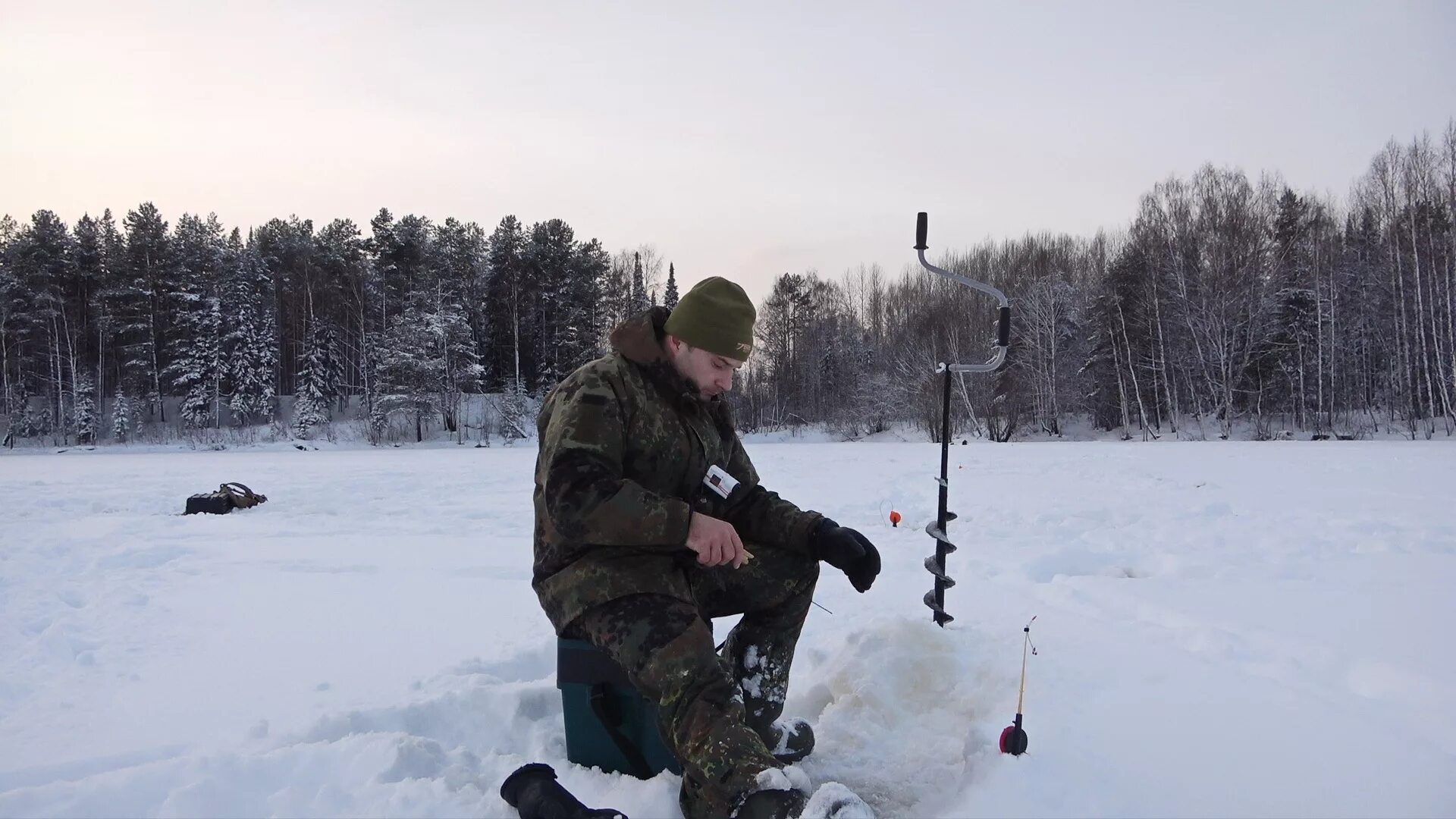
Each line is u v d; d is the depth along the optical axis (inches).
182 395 2092.8
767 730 88.8
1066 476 434.0
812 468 551.2
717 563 77.0
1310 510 277.6
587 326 2129.7
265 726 106.2
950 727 96.5
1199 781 77.2
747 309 85.5
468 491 449.7
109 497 445.1
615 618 77.4
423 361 1801.2
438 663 136.9
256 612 175.8
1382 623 131.1
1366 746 84.0
